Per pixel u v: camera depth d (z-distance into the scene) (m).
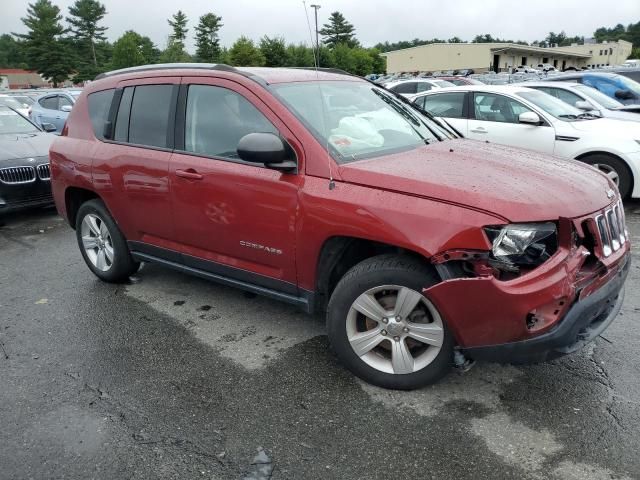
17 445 2.84
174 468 2.64
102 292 4.86
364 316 3.26
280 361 3.60
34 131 8.68
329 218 3.11
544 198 2.81
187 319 4.26
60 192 5.07
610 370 3.34
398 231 2.86
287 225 3.35
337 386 3.29
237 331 4.04
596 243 2.88
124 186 4.35
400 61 80.81
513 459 2.64
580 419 2.90
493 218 2.69
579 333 2.90
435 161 3.32
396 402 3.11
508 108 8.00
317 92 3.84
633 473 2.52
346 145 3.41
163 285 4.96
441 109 8.62
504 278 2.75
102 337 4.00
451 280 2.74
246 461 2.68
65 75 84.00
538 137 7.64
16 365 3.63
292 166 3.30
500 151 3.75
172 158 3.98
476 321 2.78
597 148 7.17
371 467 2.62
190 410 3.09
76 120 4.93
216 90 3.82
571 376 3.29
